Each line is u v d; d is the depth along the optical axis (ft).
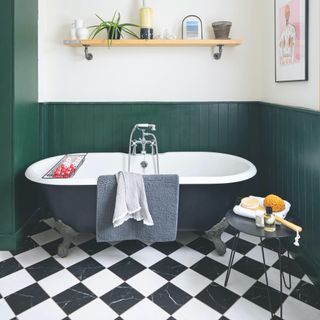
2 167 7.61
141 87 9.77
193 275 6.59
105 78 9.69
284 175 7.84
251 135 9.96
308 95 6.66
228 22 8.95
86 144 9.85
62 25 9.46
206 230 7.53
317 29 6.17
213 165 9.32
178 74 9.74
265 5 9.21
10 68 7.38
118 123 9.81
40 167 8.15
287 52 7.52
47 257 7.38
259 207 5.89
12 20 7.27
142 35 8.98
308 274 6.40
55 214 7.35
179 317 5.37
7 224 7.70
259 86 9.84
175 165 9.43
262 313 5.44
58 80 9.66
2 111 7.50
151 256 7.38
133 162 9.32
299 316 5.34
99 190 6.74
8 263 7.11
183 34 9.34
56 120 9.75
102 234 6.92
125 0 9.43
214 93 9.84
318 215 6.00
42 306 5.65
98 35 9.46
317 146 6.01
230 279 6.43
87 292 6.05
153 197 6.82
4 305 5.68
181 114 9.84
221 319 5.32
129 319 5.33
